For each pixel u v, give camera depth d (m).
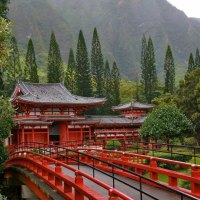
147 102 94.44
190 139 49.75
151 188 16.42
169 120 37.34
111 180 18.53
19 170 25.58
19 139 47.47
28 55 82.06
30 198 26.19
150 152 33.97
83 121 53.19
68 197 14.73
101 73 88.75
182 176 15.37
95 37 89.44
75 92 81.94
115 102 91.06
